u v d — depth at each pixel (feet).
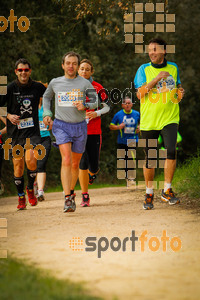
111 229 24.62
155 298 13.69
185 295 13.92
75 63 32.32
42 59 96.63
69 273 16.40
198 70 109.70
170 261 17.98
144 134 32.99
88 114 34.65
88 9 44.70
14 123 34.83
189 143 123.95
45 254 19.30
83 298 13.33
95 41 99.09
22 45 87.71
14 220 29.09
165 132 32.89
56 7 93.09
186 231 23.67
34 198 38.96
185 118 114.73
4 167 84.53
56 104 32.68
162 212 30.35
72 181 33.17
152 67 32.60
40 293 13.67
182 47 106.52
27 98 34.88
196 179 40.55
